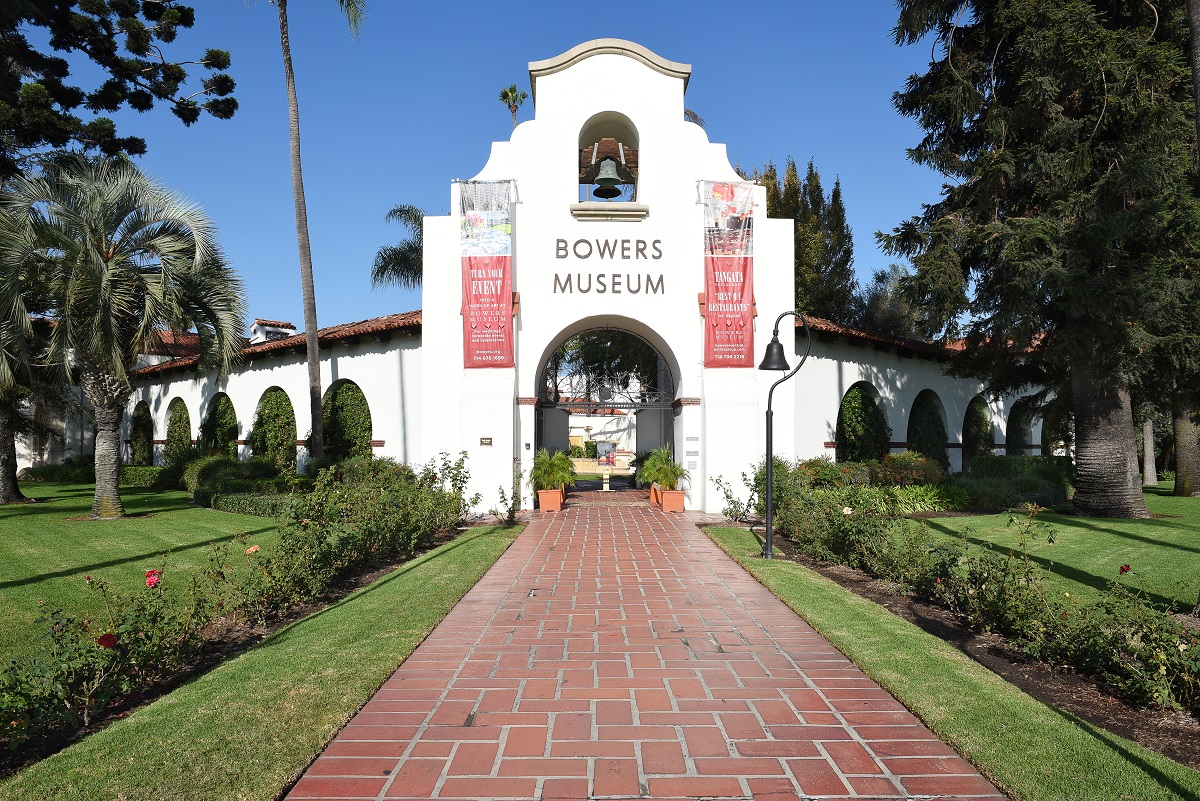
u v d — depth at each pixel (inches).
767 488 411.2
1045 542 474.6
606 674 218.4
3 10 735.7
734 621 279.7
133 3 836.6
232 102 886.4
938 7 636.1
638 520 589.6
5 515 641.0
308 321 730.8
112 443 620.1
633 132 691.4
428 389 641.0
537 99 659.4
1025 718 180.1
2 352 558.6
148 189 590.9
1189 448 852.0
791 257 662.5
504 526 547.5
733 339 633.6
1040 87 544.4
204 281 612.4
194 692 198.2
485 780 151.6
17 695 171.0
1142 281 533.3
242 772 151.7
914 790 148.0
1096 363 601.6
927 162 657.0
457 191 650.8
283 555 304.7
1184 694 194.9
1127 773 151.6
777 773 154.9
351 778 152.7
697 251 653.3
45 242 559.2
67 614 293.0
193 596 257.6
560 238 650.2
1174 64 522.0
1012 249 555.5
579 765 158.4
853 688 206.4
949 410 931.3
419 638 250.5
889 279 1119.6
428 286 646.5
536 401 648.4
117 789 144.0
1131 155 523.8
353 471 639.8
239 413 955.3
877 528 366.0
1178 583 339.6
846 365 782.5
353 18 724.7
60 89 810.8
